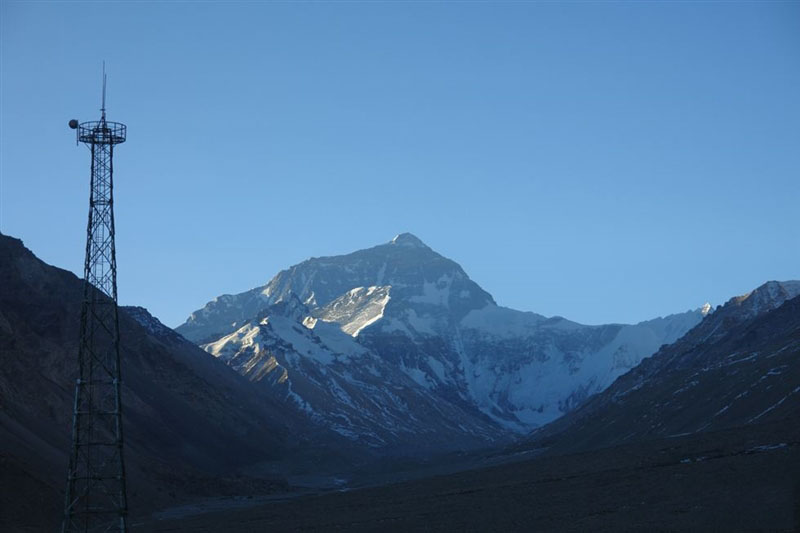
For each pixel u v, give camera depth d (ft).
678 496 449.48
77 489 542.16
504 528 434.71
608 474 542.57
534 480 581.12
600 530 398.83
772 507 398.62
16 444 575.79
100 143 358.43
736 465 487.61
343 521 517.55
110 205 358.02
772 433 563.89
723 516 394.93
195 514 651.66
